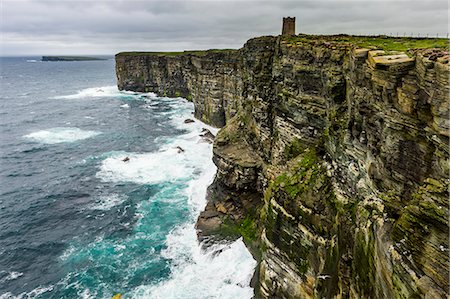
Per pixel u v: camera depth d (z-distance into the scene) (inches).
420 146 677.9
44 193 2169.0
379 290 675.4
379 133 815.1
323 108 1224.8
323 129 1231.5
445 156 603.8
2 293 1355.8
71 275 1437.0
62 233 1738.4
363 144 901.2
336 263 877.8
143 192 2108.8
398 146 731.4
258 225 1438.2
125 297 1290.6
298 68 1300.4
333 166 1091.9
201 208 1861.5
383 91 767.1
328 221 983.6
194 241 1565.0
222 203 1707.7
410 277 567.8
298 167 1197.1
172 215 1813.5
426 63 631.8
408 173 714.8
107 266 1470.2
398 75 717.9
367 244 748.0
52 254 1581.0
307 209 1026.7
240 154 1743.4
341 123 1057.5
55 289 1365.7
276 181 1181.7
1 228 1796.3
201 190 2059.5
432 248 562.6
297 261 1047.6
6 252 1604.3
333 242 916.6
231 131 1963.6
